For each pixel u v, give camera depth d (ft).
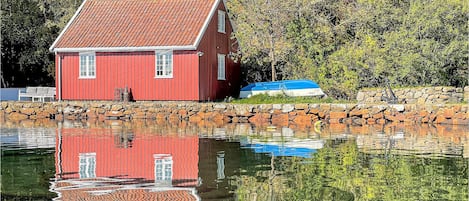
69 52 167.02
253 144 91.45
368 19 173.17
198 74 157.89
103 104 154.20
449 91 144.66
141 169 68.39
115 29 169.07
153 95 161.17
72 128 122.42
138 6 176.35
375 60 163.84
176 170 67.46
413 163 71.67
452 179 61.82
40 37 202.28
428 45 153.48
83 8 179.83
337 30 182.39
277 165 70.69
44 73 206.80
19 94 175.94
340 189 57.47
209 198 53.93
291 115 143.33
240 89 177.37
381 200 53.21
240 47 182.50
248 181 61.16
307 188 58.13
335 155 78.69
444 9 152.66
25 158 77.00
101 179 62.39
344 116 140.05
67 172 66.54
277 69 185.47
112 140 97.50
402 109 137.28
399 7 170.91
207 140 97.50
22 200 53.31
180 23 165.58
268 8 179.11
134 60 162.40
